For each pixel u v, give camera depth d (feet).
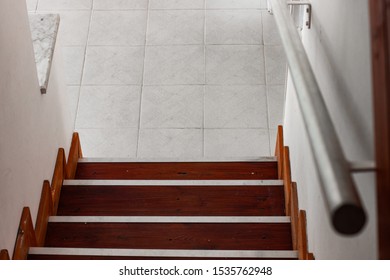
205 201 11.45
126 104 15.84
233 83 16.20
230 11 17.75
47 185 10.82
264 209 11.40
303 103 5.63
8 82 8.86
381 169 4.48
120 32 17.30
